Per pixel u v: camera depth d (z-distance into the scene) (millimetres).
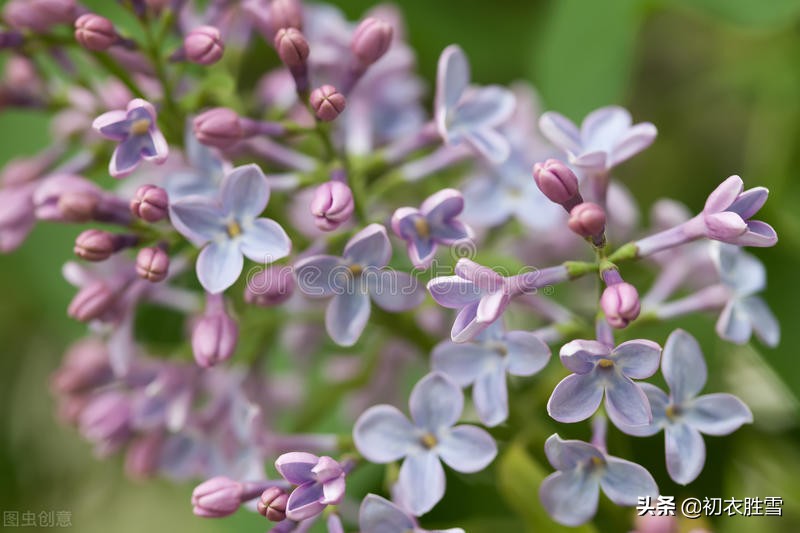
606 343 286
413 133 326
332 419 349
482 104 313
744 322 301
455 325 279
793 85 365
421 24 377
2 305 401
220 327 302
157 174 321
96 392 335
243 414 314
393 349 340
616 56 351
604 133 300
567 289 335
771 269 342
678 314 305
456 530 287
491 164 319
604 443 292
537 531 308
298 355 347
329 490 282
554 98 353
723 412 285
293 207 322
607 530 305
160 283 315
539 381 323
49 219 303
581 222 283
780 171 354
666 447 283
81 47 312
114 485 402
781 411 343
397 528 288
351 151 327
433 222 291
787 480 341
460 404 291
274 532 290
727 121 381
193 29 310
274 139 318
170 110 310
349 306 294
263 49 359
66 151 335
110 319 314
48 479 402
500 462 312
